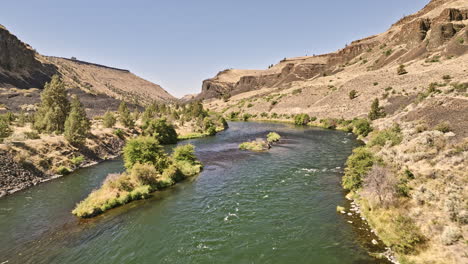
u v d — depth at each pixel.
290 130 86.12
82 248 18.25
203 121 91.19
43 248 18.28
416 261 14.04
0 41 179.00
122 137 62.56
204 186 31.75
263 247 17.66
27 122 76.12
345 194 26.39
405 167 25.97
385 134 42.16
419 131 37.12
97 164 44.47
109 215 23.86
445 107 42.72
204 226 21.08
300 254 16.58
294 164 40.28
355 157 27.61
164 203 26.59
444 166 23.66
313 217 21.70
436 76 79.88
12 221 22.61
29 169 34.03
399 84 91.00
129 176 30.94
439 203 18.23
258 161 43.72
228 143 64.50
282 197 26.70
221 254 17.08
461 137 28.80
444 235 14.71
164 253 17.44
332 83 138.62
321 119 98.69
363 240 17.50
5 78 168.38
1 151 32.88
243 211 23.69
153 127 68.19
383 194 20.84
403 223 16.78
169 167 34.91
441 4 197.50
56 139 43.31
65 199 27.88
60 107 56.94
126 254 17.45
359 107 92.69
